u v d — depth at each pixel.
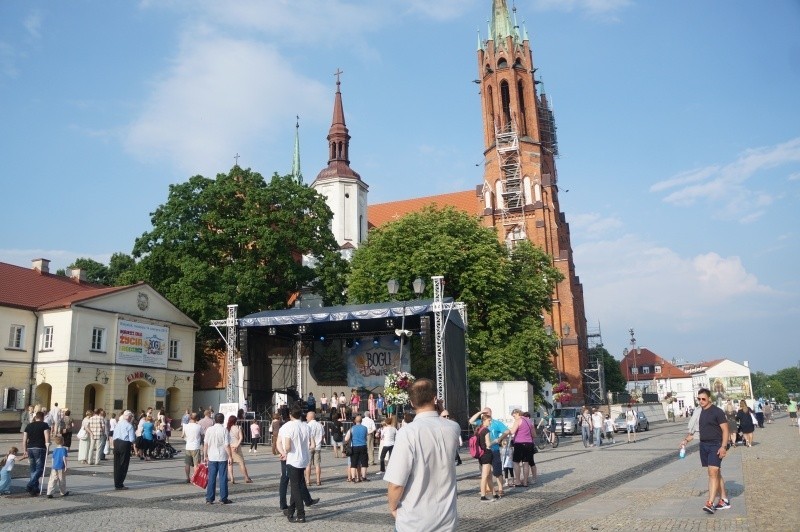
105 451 23.25
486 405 30.33
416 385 4.87
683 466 17.83
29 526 10.29
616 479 15.66
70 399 34.56
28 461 21.89
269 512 11.79
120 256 63.03
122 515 11.45
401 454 4.50
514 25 78.12
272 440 25.30
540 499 12.95
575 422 42.16
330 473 18.97
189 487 15.84
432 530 4.44
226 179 44.94
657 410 72.44
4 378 34.16
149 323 39.97
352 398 33.31
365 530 9.91
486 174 75.75
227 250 44.62
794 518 9.53
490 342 38.00
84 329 35.91
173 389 42.53
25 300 36.19
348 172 75.44
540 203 70.69
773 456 19.98
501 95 76.56
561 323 67.88
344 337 36.75
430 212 41.56
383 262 39.12
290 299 51.16
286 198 45.66
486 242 38.91
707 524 9.30
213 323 31.52
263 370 33.78
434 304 28.30
